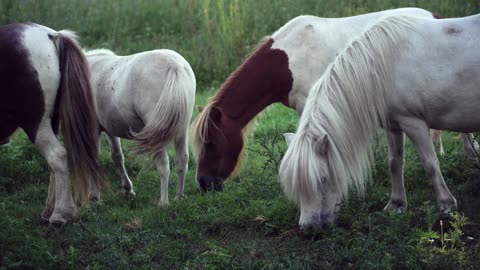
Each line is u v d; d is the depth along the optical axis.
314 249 4.82
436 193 5.22
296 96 6.13
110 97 6.36
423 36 5.08
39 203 6.55
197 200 6.10
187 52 11.11
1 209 6.11
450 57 4.99
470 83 4.96
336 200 4.92
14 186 7.04
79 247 5.22
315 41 6.03
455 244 4.77
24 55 5.30
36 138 5.49
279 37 6.14
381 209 5.76
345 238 4.89
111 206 6.45
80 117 5.48
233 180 6.96
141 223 5.74
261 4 12.50
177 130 5.94
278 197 5.96
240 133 6.20
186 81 5.99
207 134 6.04
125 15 12.74
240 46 11.20
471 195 5.73
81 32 12.12
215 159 6.14
